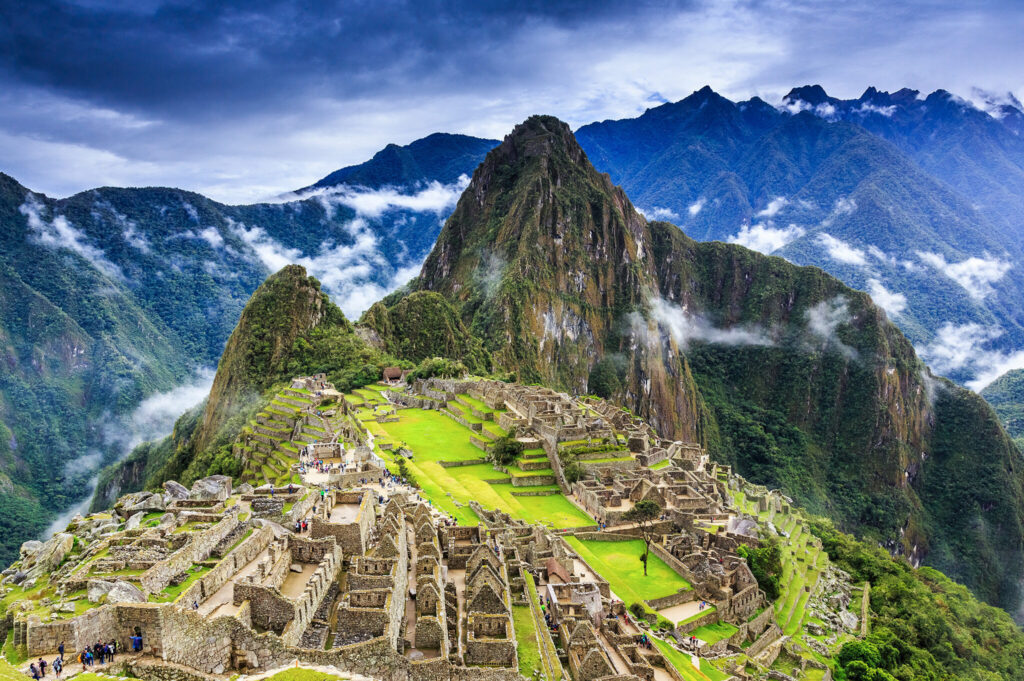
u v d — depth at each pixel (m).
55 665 38.28
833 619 122.00
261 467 132.38
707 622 100.00
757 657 98.69
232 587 48.78
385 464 121.44
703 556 112.38
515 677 51.66
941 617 147.25
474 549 74.19
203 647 42.97
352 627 48.12
